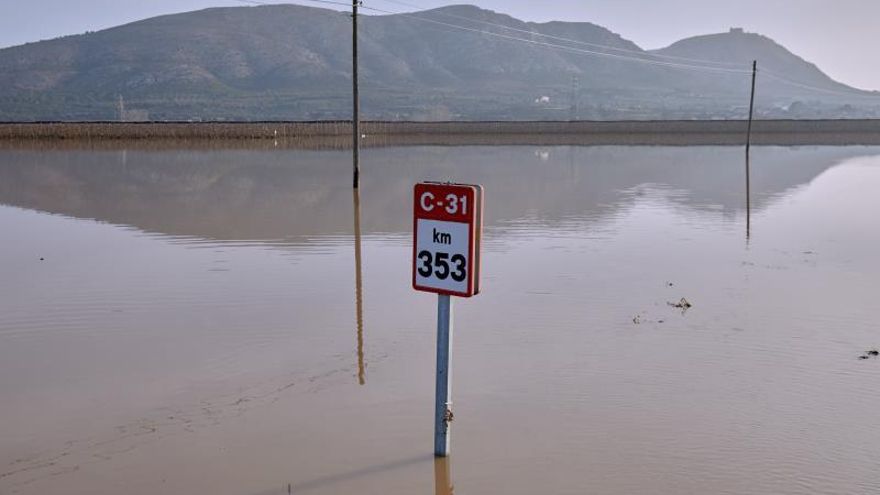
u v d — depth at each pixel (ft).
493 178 109.81
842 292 42.16
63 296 40.55
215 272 46.55
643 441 23.17
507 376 28.73
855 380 28.32
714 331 34.55
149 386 27.61
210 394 26.84
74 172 112.88
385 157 148.66
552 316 37.06
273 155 151.64
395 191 90.94
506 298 40.70
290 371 29.17
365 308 38.19
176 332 34.17
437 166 128.26
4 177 105.29
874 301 40.09
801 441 23.21
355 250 53.98
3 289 42.19
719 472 21.21
